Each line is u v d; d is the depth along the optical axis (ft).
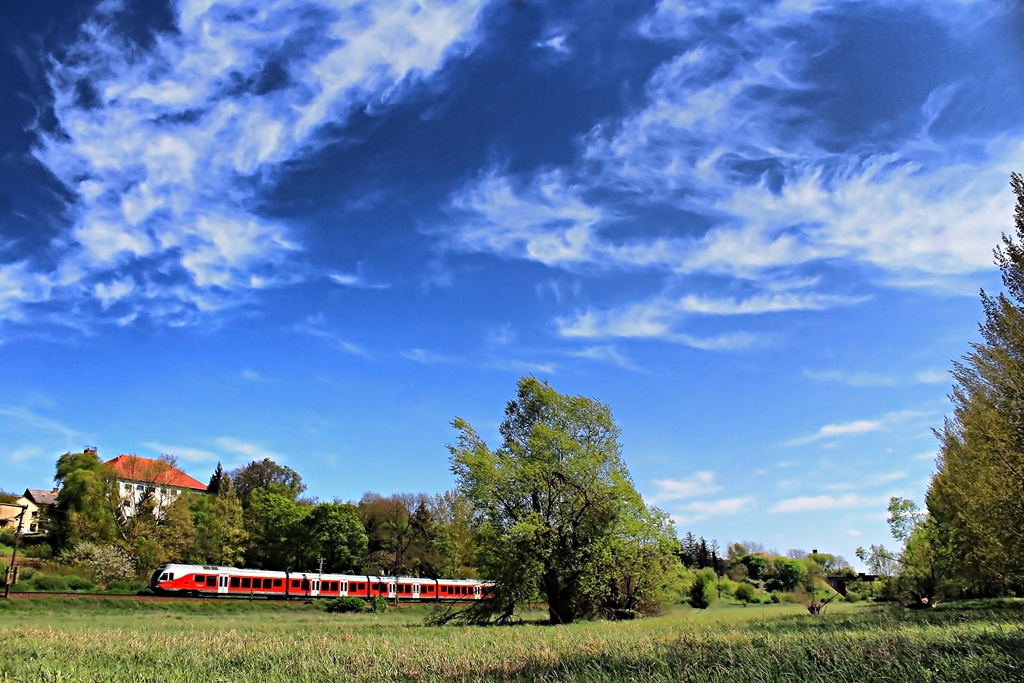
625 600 157.58
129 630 91.81
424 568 313.12
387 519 349.00
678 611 201.77
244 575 202.59
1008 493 81.05
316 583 217.36
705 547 418.31
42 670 49.44
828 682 35.91
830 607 196.24
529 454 140.87
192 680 47.29
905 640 47.16
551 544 131.03
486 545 131.95
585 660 47.62
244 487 409.28
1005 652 40.04
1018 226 68.33
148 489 253.24
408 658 54.65
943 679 35.01
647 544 158.10
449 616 128.57
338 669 50.55
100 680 46.73
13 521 284.41
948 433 117.70
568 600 133.80
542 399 146.92
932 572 146.51
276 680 47.03
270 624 120.88
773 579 387.75
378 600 202.39
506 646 59.62
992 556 109.29
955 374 102.63
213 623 122.42
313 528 303.27
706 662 43.55
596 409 146.00
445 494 261.03
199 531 266.36
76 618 129.59
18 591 175.52
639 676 41.06
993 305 76.38
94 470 238.27
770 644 49.11
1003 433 77.25
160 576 189.98
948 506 137.39
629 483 138.92
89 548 211.00
